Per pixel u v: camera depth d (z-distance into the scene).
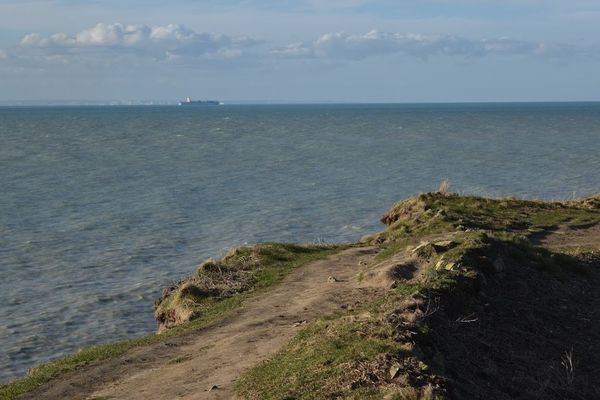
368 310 14.85
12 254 36.72
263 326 17.23
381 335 12.74
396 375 11.20
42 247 38.25
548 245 24.61
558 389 13.02
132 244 39.06
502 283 17.91
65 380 15.31
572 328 16.16
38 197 53.81
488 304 16.25
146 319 27.78
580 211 31.11
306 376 11.80
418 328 13.16
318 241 37.22
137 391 13.59
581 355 14.79
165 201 52.22
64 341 25.47
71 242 39.41
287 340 15.15
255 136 128.62
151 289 31.27
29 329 26.52
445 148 96.94
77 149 99.06
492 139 116.12
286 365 12.72
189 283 22.56
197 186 59.84
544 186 57.72
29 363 23.53
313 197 53.59
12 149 98.94
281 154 88.88
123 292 30.89
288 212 47.62
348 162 78.25
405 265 19.77
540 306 17.00
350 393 10.80
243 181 62.97
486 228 27.25
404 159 81.00
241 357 14.77
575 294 18.45
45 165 76.75
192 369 14.55
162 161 80.94
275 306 19.28
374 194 54.81
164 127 167.50
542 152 89.06
